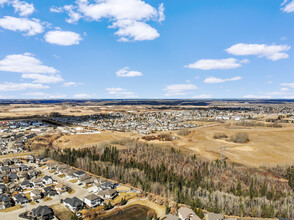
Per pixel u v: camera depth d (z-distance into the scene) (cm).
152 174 14350
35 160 18762
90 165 16250
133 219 9931
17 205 10900
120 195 12419
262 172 16450
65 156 18338
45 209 9906
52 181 14075
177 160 17950
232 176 15275
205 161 18088
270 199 12200
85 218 9894
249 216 10606
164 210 10781
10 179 14238
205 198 11562
